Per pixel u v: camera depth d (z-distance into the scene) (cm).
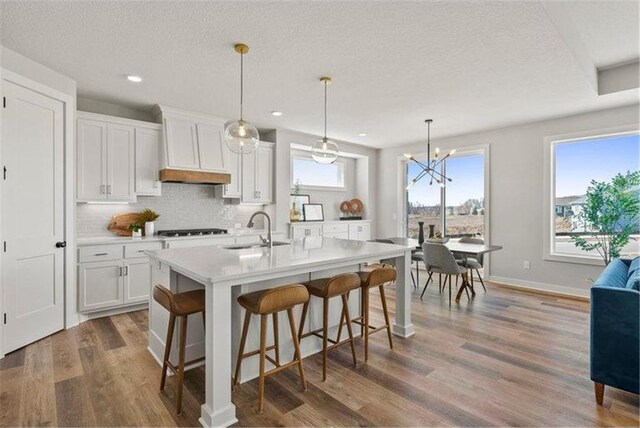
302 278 274
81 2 214
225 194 498
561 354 277
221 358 192
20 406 206
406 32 248
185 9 221
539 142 489
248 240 484
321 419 195
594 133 441
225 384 193
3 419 194
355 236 666
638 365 195
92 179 385
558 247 486
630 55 342
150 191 426
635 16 274
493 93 375
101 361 266
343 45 268
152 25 240
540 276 490
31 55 286
